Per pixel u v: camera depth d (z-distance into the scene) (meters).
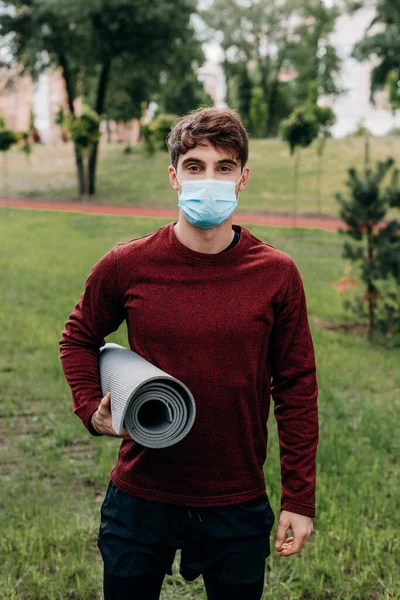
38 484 4.36
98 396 2.01
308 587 3.19
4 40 34.75
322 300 12.08
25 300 11.23
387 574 3.30
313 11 53.75
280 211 31.12
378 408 6.22
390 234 9.68
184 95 56.28
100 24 34.72
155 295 1.95
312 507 2.02
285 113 62.25
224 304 1.93
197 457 1.95
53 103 85.38
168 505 1.99
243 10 55.22
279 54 56.34
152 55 37.00
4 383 6.74
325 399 6.40
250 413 1.99
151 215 30.06
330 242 21.52
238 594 2.00
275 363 2.10
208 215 1.89
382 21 29.39
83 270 14.48
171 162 2.04
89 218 27.62
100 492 4.36
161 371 1.84
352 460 4.71
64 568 3.28
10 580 3.18
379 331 9.63
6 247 18.17
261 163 39.66
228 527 1.98
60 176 43.12
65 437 5.29
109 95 44.62
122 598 2.01
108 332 2.13
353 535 3.65
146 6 34.31
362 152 39.25
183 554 2.07
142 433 1.84
